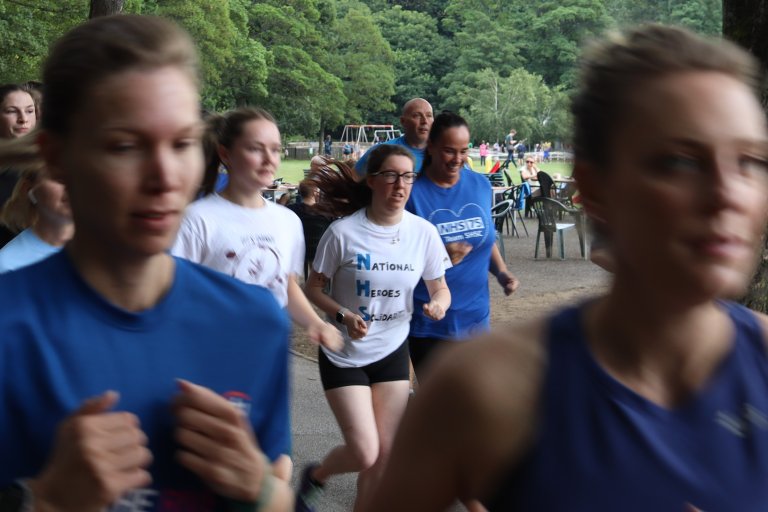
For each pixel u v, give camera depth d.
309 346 8.90
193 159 1.48
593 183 1.25
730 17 4.81
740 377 1.24
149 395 1.50
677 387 1.24
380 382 4.44
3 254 2.92
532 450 1.23
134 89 1.40
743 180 1.14
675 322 1.21
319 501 4.93
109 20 1.45
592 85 1.23
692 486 1.19
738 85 1.16
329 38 85.81
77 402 1.45
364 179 4.65
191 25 48.44
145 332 1.51
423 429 1.30
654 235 1.16
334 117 79.56
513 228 19.00
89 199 1.44
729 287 1.15
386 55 88.75
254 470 1.46
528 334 1.28
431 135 5.21
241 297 1.61
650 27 1.24
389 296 4.45
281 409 1.67
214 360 1.57
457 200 5.22
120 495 1.33
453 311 5.11
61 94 1.43
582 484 1.20
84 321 1.47
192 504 1.52
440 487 1.30
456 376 1.27
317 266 4.49
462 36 104.06
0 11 20.84
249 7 73.69
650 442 1.19
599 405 1.21
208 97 64.69
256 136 4.05
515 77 83.62
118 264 1.49
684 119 1.13
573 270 14.04
